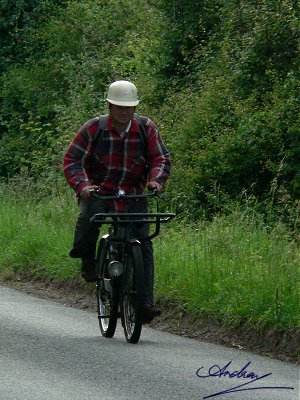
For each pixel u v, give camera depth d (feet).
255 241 70.95
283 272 60.49
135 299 54.13
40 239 82.33
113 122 55.88
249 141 101.65
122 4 159.33
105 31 158.30
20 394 42.34
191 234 75.77
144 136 56.18
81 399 41.55
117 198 55.16
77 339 55.26
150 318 53.98
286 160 99.60
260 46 109.91
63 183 105.19
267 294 57.26
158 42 137.49
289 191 98.37
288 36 109.19
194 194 101.86
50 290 74.23
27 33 170.30
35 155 120.47
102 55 149.38
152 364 48.65
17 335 55.77
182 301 61.62
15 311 64.13
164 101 123.03
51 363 48.60
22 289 75.31
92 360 49.39
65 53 152.25
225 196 96.27
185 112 111.14
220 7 130.72
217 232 72.84
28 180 105.19
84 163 56.24
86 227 57.16
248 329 55.42
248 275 60.90
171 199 101.55
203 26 132.26
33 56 168.35
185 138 107.96
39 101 158.30
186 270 65.00
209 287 61.67
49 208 91.30
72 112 125.80
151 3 144.66
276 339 53.36
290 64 109.09
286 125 100.53
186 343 54.95
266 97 105.91
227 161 102.32
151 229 79.82
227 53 115.75
